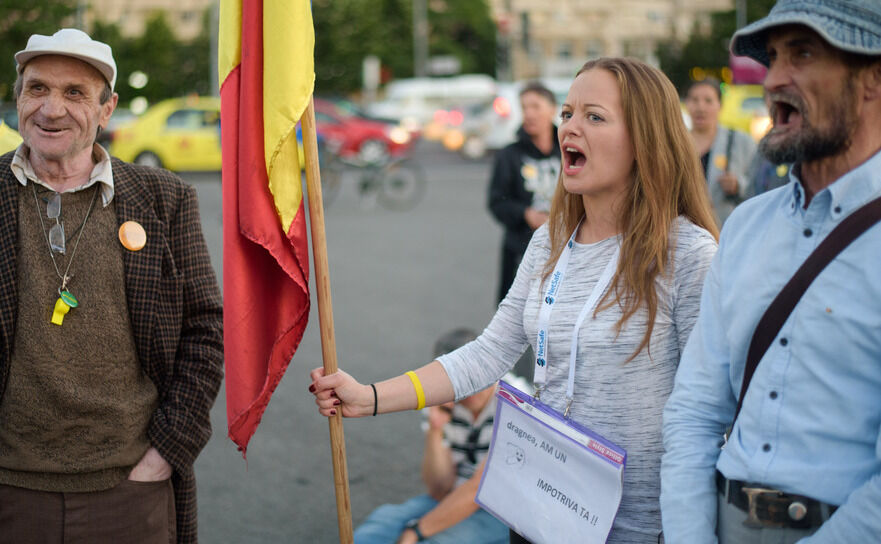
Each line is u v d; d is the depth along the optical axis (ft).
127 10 106.83
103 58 7.71
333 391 7.71
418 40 185.16
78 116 7.66
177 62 100.63
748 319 5.85
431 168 80.53
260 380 7.88
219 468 15.60
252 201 7.66
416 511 11.57
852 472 5.45
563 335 7.13
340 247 39.01
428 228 44.55
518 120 89.35
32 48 7.52
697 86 16.98
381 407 7.73
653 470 6.91
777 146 5.59
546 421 7.11
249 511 13.96
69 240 7.73
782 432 5.63
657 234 6.91
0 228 7.65
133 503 7.90
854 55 5.39
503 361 7.92
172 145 62.49
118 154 62.18
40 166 7.79
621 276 7.00
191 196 8.28
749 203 6.17
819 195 5.62
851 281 5.41
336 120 78.33
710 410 6.19
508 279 18.98
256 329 7.88
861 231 5.42
